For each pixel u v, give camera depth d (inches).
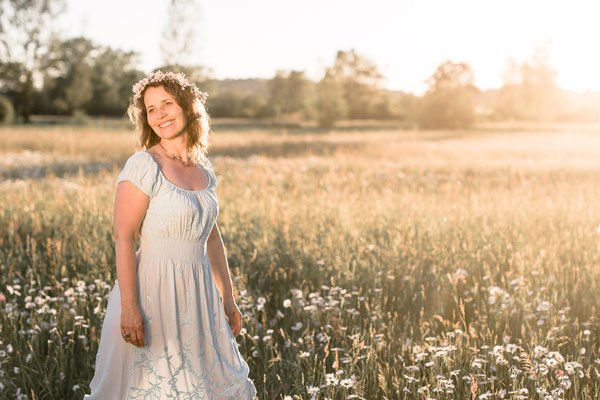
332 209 338.3
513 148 1096.8
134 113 130.8
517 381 142.4
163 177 122.9
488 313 188.7
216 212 129.3
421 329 169.0
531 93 3944.4
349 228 282.8
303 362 161.6
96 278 220.4
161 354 123.0
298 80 4643.2
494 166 703.1
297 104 3784.5
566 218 321.7
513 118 3976.4
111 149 970.7
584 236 272.8
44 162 764.6
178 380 123.0
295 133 1801.2
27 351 167.8
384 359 164.2
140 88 128.3
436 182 535.2
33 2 2358.5
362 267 229.3
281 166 669.9
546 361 141.8
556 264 227.1
